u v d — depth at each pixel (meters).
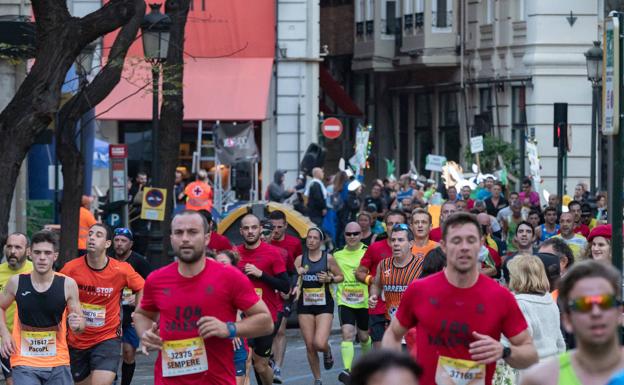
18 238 16.75
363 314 20.97
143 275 18.64
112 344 16.83
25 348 15.11
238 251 19.59
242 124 47.75
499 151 52.50
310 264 20.45
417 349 10.75
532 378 7.77
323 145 53.62
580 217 27.66
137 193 35.38
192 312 11.38
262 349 19.12
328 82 59.53
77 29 20.30
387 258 18.61
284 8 51.66
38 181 35.75
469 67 58.56
